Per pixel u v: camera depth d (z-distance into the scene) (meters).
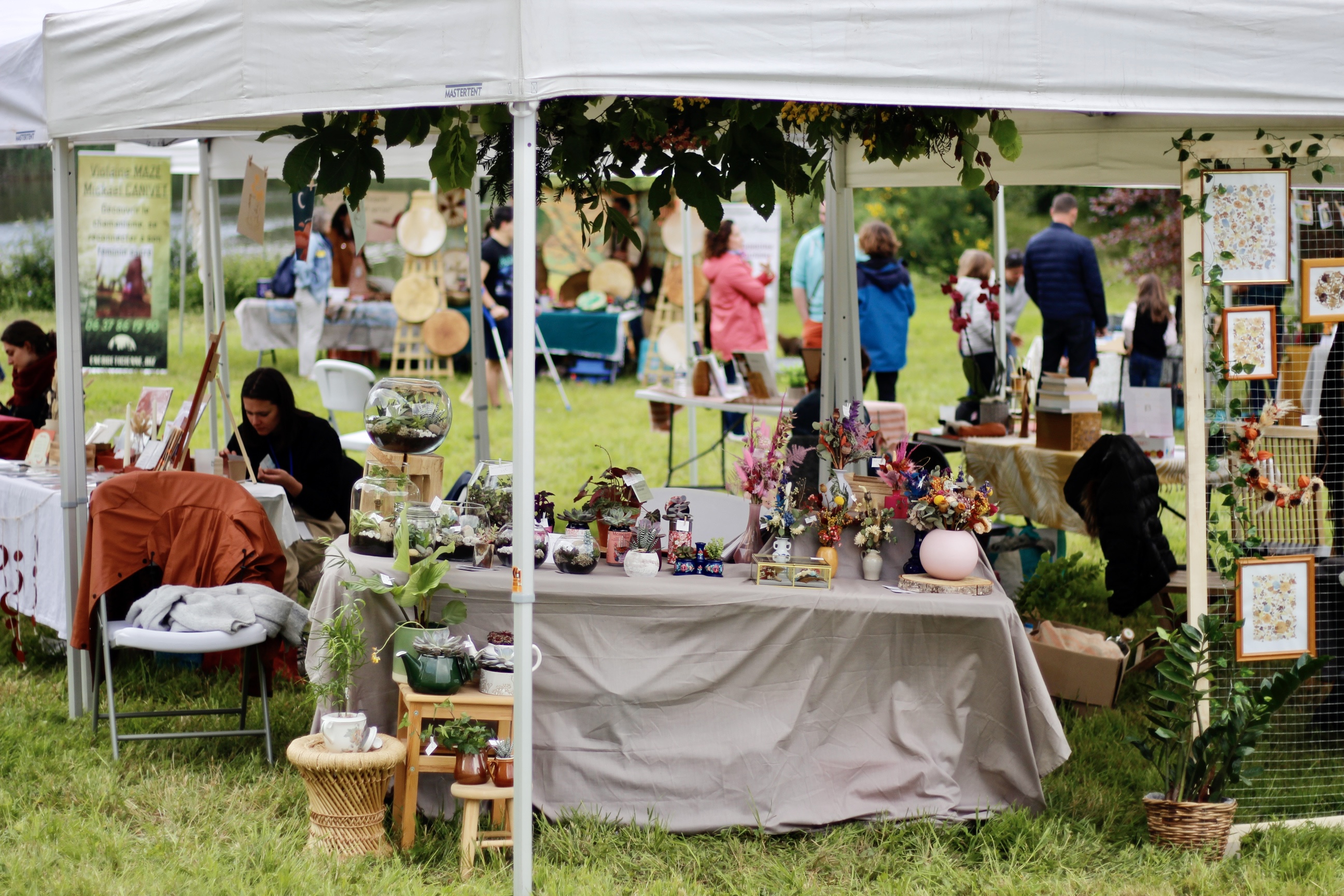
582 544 3.98
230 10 3.44
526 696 3.31
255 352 14.70
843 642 3.91
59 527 4.98
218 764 4.41
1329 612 4.48
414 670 3.69
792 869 3.66
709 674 3.88
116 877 3.51
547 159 4.40
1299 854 3.77
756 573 4.00
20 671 5.44
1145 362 9.13
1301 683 4.04
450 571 3.93
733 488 4.29
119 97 3.85
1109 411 11.35
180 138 5.71
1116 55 3.31
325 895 3.35
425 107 3.78
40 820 3.83
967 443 6.55
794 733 3.93
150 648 4.23
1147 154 5.62
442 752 3.76
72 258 4.76
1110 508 5.18
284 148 6.71
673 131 4.31
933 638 3.93
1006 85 3.26
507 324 12.27
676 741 3.89
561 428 11.58
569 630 3.87
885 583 4.12
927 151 4.42
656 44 3.07
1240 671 3.96
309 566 5.65
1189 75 3.35
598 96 3.10
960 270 8.68
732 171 4.45
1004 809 3.98
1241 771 3.84
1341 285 3.95
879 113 4.34
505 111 4.19
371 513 3.99
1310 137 3.84
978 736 3.98
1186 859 3.74
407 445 4.14
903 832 3.87
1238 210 3.84
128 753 4.45
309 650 3.93
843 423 4.30
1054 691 5.13
